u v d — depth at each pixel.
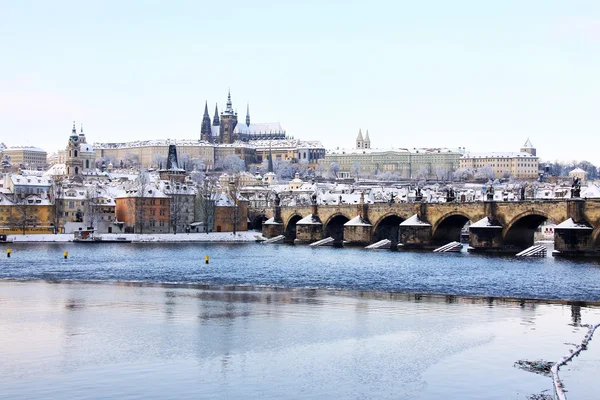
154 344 93.12
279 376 78.69
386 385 75.50
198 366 82.44
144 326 105.00
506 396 71.75
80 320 109.62
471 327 104.50
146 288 152.00
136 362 83.94
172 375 78.75
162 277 176.62
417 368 81.81
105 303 127.75
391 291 147.75
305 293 143.62
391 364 83.50
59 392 72.69
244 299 134.00
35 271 190.50
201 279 172.12
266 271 192.25
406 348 91.19
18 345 92.19
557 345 92.25
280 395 72.38
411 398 71.50
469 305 126.56
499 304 128.12
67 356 86.44
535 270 189.25
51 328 103.19
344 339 96.38
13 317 112.31
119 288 151.75
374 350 90.12
